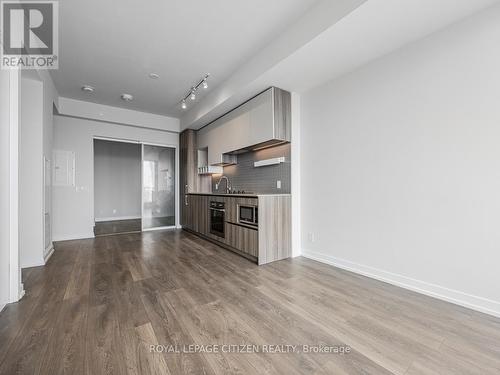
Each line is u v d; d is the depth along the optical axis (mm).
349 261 2930
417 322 1777
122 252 3730
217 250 3875
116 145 7840
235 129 4125
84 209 4852
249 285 2467
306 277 2695
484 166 1910
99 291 2299
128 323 1748
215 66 3408
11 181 2105
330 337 1597
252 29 2615
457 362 1361
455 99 2061
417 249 2311
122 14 2377
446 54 2109
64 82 3891
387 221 2551
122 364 1333
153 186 5852
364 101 2762
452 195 2082
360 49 2445
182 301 2102
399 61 2432
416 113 2311
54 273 2789
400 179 2438
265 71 2920
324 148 3246
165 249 3924
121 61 3270
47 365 1315
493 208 1869
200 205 4871
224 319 1812
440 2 1819
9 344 1491
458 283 2049
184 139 5793
